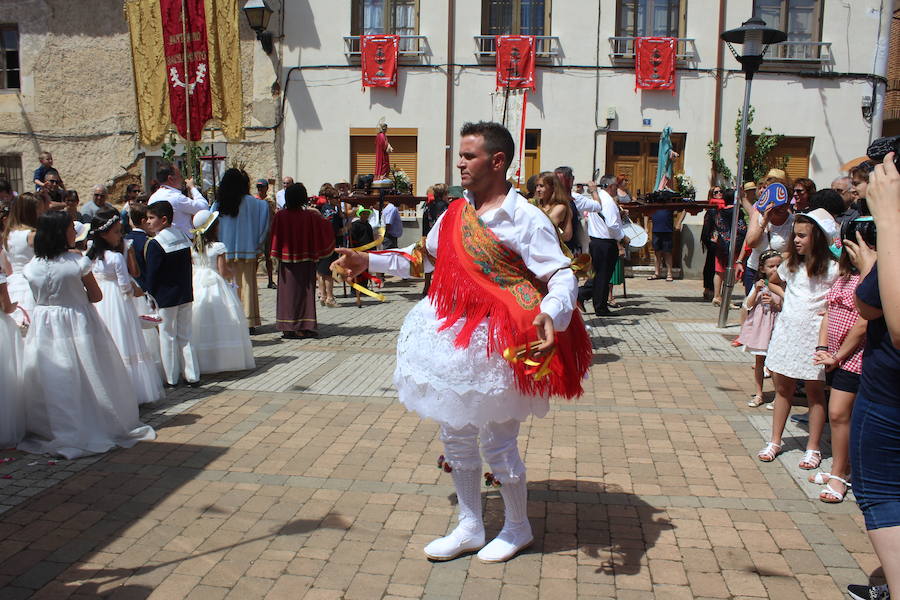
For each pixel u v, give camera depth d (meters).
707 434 5.34
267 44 14.84
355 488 4.34
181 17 14.56
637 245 11.29
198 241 6.99
